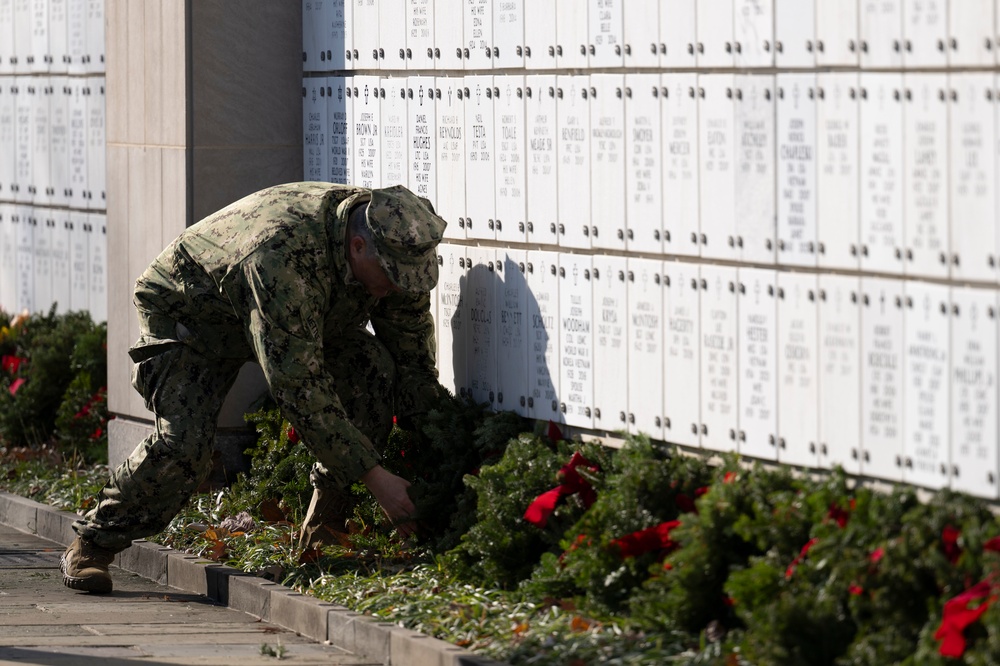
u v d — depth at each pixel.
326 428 10.42
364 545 11.30
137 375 11.39
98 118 17.64
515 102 11.21
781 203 9.01
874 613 7.69
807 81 8.79
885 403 8.38
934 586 7.65
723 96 9.38
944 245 8.00
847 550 7.80
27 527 14.32
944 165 7.97
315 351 10.41
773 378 9.12
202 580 11.60
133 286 14.77
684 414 9.82
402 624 9.65
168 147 14.02
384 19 12.76
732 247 9.38
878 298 8.40
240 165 13.91
